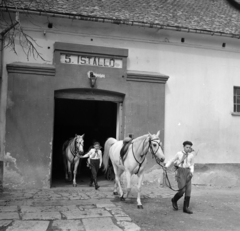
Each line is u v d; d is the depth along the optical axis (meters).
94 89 9.45
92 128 16.09
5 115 8.66
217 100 10.73
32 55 9.02
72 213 6.08
